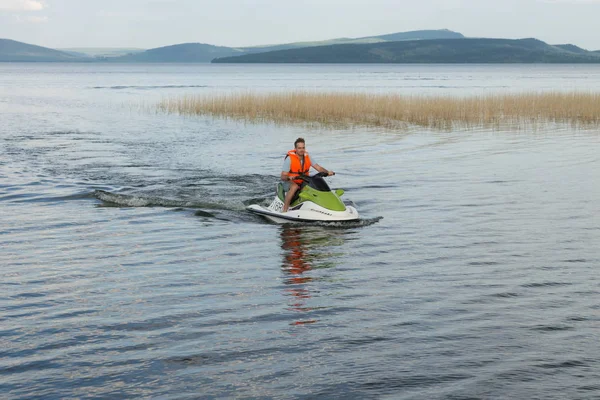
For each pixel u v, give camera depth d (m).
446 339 7.29
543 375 6.39
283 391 6.10
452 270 9.98
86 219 13.59
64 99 58.16
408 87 86.62
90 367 6.62
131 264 10.35
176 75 166.38
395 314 8.09
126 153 23.91
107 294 8.88
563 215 13.81
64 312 8.19
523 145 26.16
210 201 15.31
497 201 15.34
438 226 12.92
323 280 9.49
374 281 9.44
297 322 7.82
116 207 14.77
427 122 35.19
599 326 7.67
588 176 18.73
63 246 11.48
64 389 6.14
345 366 6.61
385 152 24.47
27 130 31.98
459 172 19.70
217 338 7.34
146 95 65.50
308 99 40.41
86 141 27.59
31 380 6.33
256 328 7.63
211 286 9.22
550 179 18.30
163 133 30.78
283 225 13.09
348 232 12.49
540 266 10.16
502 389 6.11
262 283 9.35
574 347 7.06
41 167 20.45
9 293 8.95
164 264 10.35
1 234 12.37
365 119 37.12
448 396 5.98
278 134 30.52
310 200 13.46
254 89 79.62
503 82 109.31
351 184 17.83
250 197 15.81
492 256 10.74
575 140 27.70
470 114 37.00
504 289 9.05
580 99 39.94
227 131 31.75
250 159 22.56
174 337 7.37
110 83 103.69
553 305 8.41
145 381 6.30
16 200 15.55
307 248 11.31
